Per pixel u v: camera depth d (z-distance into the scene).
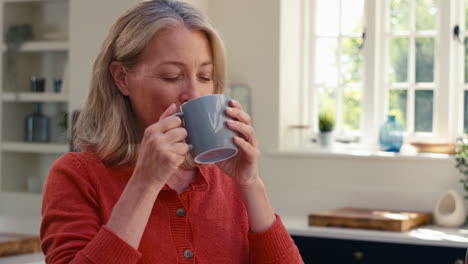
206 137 1.01
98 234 0.99
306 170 3.79
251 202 1.15
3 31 4.53
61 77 4.59
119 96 1.14
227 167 1.12
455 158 3.47
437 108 3.80
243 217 1.21
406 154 3.60
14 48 4.49
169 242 1.11
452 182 3.48
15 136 4.63
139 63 1.09
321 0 4.04
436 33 3.81
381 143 3.74
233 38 3.95
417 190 3.54
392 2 3.92
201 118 1.01
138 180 0.99
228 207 1.19
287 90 3.93
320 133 3.96
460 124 3.78
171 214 1.12
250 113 3.92
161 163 0.97
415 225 3.24
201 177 1.17
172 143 0.98
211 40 1.11
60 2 4.59
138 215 0.99
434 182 3.52
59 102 4.58
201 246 1.13
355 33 3.98
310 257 3.18
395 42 3.91
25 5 4.63
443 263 2.92
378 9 3.93
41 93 4.39
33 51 4.51
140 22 1.08
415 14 3.87
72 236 1.05
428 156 3.51
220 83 1.16
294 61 3.99
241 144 1.04
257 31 3.90
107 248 0.97
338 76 4.02
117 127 1.13
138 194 0.99
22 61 4.64
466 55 3.77
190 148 1.02
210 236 1.15
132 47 1.08
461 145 3.51
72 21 4.00
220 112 1.02
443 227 3.29
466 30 3.78
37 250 2.14
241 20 3.93
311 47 4.06
